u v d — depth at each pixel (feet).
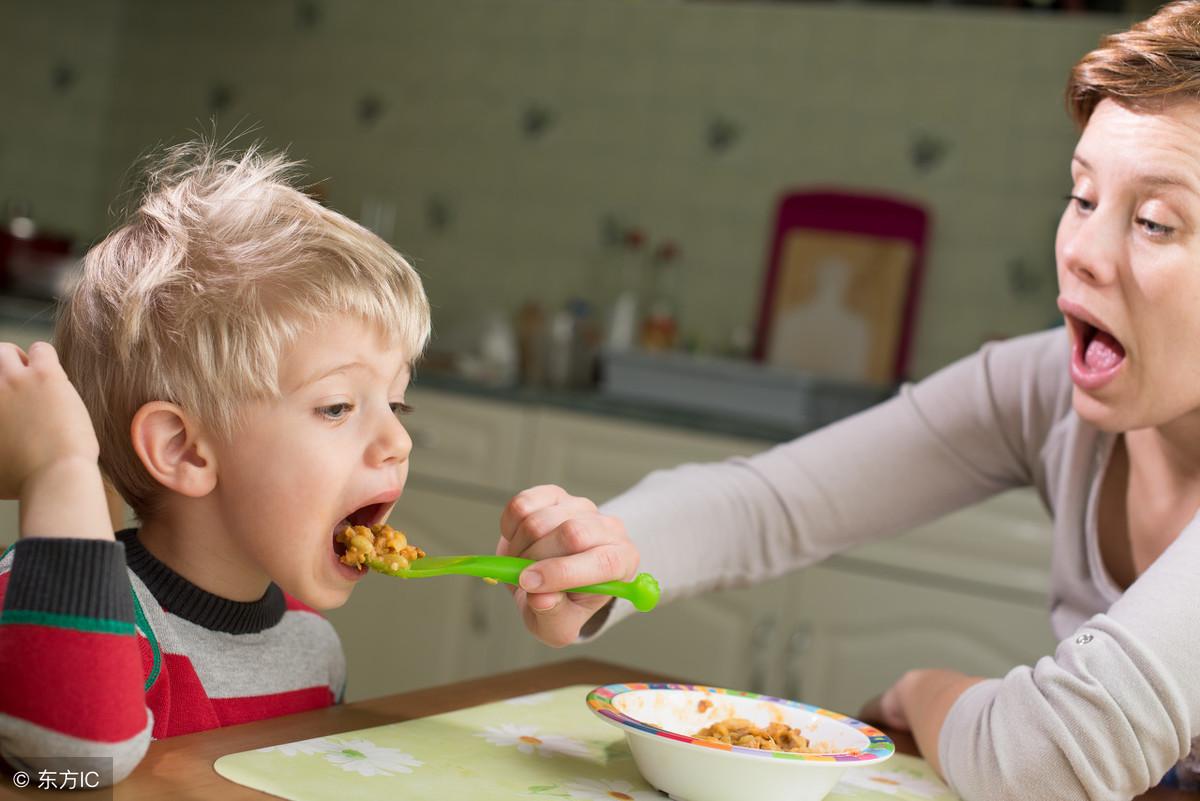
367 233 2.75
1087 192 2.88
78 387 2.63
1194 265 2.73
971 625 7.59
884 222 10.16
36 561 2.05
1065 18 9.70
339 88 12.16
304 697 3.05
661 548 3.31
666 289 10.89
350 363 2.56
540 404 8.82
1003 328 9.84
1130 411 2.93
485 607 8.54
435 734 2.59
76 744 1.98
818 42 10.45
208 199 2.68
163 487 2.64
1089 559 3.43
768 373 9.08
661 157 10.96
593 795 2.33
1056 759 2.51
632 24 11.07
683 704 2.74
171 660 2.68
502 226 11.53
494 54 11.59
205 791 2.07
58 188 13.00
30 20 12.50
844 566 7.88
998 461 3.71
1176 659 2.52
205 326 2.48
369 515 2.69
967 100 9.98
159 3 12.99
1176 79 2.70
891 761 2.99
